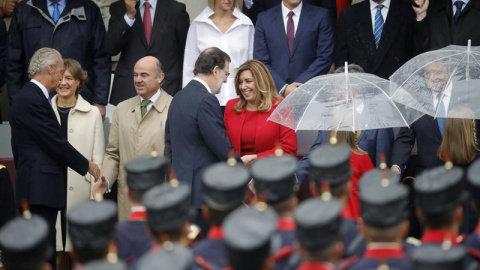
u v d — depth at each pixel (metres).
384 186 16.94
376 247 16.64
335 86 29.11
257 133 29.77
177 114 27.39
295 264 17.14
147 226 18.67
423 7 34.41
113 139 31.77
